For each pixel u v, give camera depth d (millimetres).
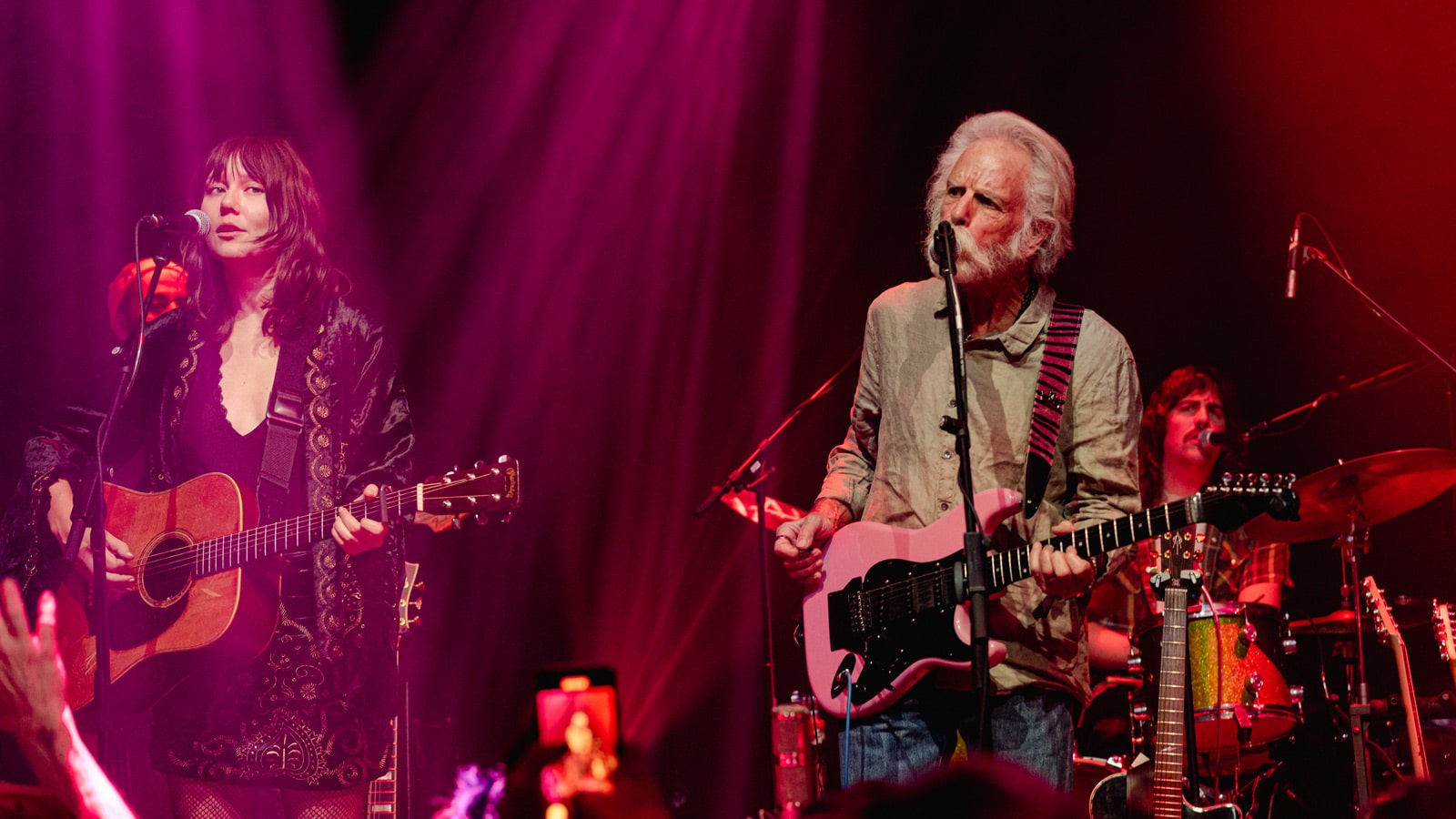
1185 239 6387
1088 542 2781
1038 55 6703
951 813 916
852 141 7211
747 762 7164
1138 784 3930
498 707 7605
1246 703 3973
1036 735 2961
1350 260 6082
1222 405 5031
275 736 2953
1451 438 4992
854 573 3156
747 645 7309
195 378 3232
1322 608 5848
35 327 6617
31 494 3248
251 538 3045
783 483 7398
